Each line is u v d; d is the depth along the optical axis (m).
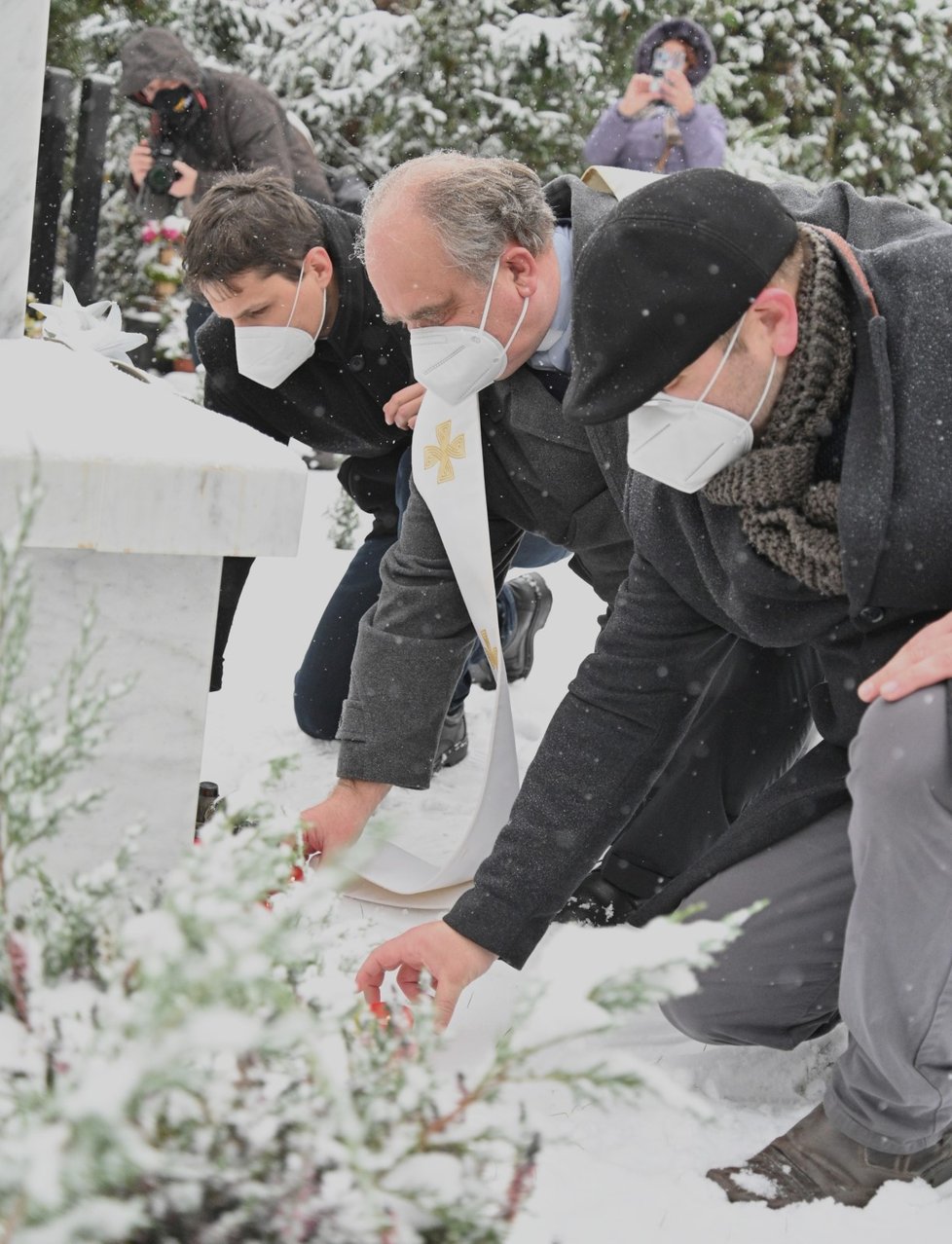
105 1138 0.71
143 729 1.76
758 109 9.72
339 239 2.99
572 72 9.05
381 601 2.62
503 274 2.34
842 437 1.81
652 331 1.72
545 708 3.92
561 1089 1.92
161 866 1.81
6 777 1.00
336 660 3.37
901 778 1.63
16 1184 0.71
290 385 3.16
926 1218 1.72
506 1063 0.89
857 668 1.96
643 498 2.09
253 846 0.99
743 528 1.87
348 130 9.30
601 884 2.62
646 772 2.09
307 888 0.90
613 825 2.06
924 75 9.88
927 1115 1.76
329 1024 1.01
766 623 1.95
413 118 9.09
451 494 2.54
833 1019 2.05
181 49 5.24
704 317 1.71
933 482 1.72
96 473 1.59
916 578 1.76
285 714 3.62
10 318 2.60
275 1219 0.86
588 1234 1.63
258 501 1.67
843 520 1.73
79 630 1.71
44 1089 0.86
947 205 10.16
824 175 9.83
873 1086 1.75
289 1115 0.90
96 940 1.02
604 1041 2.13
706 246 1.71
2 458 1.55
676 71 6.07
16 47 2.46
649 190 1.78
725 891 1.99
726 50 9.48
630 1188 1.74
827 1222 1.71
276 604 4.57
